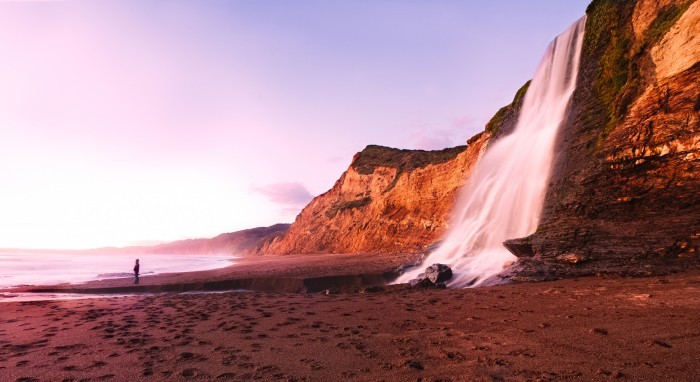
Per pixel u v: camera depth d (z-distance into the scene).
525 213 17.09
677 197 10.22
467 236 21.34
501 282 11.95
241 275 22.14
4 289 18.30
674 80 11.33
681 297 6.40
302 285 17.91
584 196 12.64
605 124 13.77
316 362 4.97
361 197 63.12
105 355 5.84
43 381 4.69
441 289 12.74
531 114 21.56
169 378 4.61
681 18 11.63
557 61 20.23
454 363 4.48
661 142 10.89
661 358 3.82
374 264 25.22
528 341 5.05
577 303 7.14
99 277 26.84
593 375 3.62
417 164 52.12
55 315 10.16
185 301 12.51
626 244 10.45
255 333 6.97
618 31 15.51
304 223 75.19
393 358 4.91
